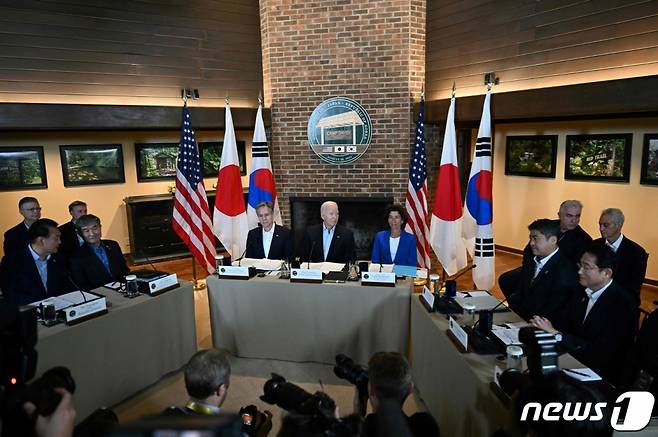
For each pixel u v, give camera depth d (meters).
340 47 5.29
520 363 1.95
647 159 5.18
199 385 1.58
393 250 3.80
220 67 5.90
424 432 1.43
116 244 3.64
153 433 0.46
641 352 2.00
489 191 4.20
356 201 5.53
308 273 3.32
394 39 5.14
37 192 5.87
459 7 5.23
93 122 4.95
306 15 5.31
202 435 0.46
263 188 5.02
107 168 6.36
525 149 6.52
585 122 5.74
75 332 2.60
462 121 5.57
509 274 3.59
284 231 4.00
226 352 3.61
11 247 4.08
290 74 5.47
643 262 3.21
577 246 3.50
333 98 5.39
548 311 2.56
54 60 4.86
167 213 6.59
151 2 5.35
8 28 4.58
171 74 5.57
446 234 4.48
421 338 2.81
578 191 5.93
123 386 2.92
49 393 1.20
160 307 3.16
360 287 3.21
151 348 3.12
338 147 5.46
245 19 5.99
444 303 2.67
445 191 4.46
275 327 3.44
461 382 2.13
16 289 3.10
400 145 5.32
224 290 3.50
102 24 5.09
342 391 3.10
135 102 5.39
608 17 4.00
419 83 5.29
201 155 7.02
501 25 4.86
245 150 7.36
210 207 6.80
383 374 1.48
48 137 5.86
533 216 6.54
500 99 4.71
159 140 6.72
